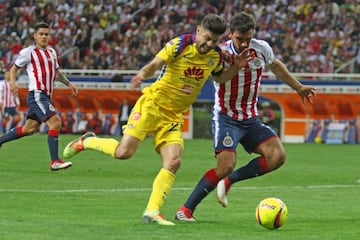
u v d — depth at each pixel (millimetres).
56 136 27984
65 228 15984
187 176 29969
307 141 52562
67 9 66938
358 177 30594
